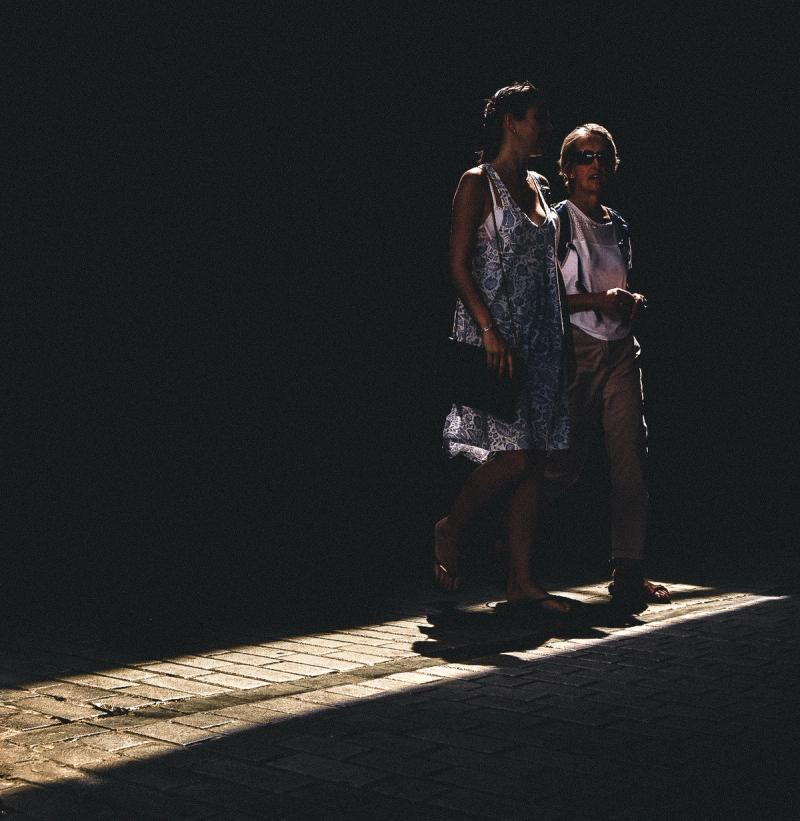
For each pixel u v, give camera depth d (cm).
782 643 370
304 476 735
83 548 563
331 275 745
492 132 416
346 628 398
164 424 673
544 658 347
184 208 677
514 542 428
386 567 547
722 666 334
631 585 455
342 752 244
